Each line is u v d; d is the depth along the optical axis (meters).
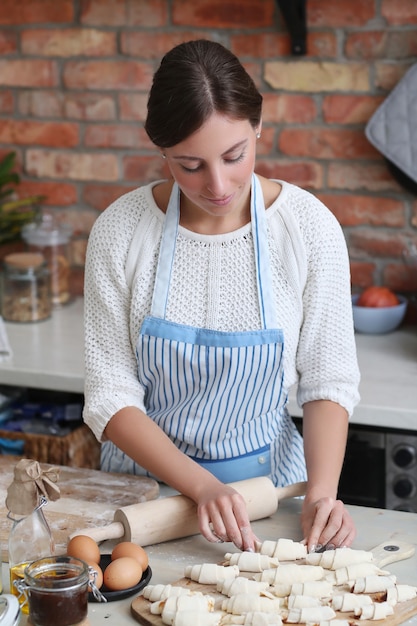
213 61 1.57
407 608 1.45
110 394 1.84
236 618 1.42
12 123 3.39
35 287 3.17
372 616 1.42
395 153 2.93
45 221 3.28
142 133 3.27
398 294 3.13
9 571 1.56
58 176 3.39
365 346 2.90
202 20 3.10
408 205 3.05
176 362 1.86
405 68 2.96
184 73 1.55
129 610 1.49
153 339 1.85
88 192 3.38
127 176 3.33
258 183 1.87
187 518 1.71
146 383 1.91
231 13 3.07
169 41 3.16
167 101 1.56
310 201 1.87
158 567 1.62
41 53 3.29
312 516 1.69
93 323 1.91
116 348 1.89
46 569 1.37
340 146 3.07
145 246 1.87
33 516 1.48
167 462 1.75
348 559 1.57
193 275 1.85
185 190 1.65
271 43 3.05
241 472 1.92
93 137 3.32
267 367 1.85
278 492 1.79
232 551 1.68
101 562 1.60
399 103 2.91
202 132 1.55
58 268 3.31
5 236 3.39
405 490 2.56
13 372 2.78
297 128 3.10
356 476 2.62
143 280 1.86
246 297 1.85
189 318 1.86
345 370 1.88
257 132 1.66
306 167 3.12
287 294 1.86
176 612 1.42
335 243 1.87
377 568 1.55
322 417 1.86
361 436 2.57
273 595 1.50
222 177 1.59
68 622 1.35
